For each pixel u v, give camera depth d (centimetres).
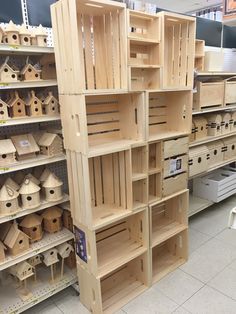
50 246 190
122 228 221
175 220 246
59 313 193
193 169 274
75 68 147
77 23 155
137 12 170
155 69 189
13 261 174
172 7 568
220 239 273
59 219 202
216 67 276
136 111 185
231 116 312
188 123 214
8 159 167
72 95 155
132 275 225
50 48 165
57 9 152
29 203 176
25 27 167
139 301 201
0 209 167
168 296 204
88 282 188
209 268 233
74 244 202
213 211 330
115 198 198
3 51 160
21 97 176
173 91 211
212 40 319
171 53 214
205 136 290
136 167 199
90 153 158
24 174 197
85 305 199
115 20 164
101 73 179
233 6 271
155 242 214
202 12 582
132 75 190
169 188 215
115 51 170
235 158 334
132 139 193
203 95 260
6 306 182
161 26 180
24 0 183
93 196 198
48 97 175
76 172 170
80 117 153
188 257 246
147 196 198
